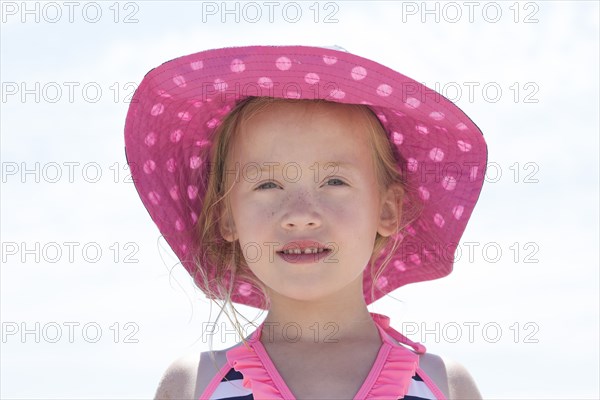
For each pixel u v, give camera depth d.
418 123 4.18
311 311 3.98
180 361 4.14
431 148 4.28
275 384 3.83
